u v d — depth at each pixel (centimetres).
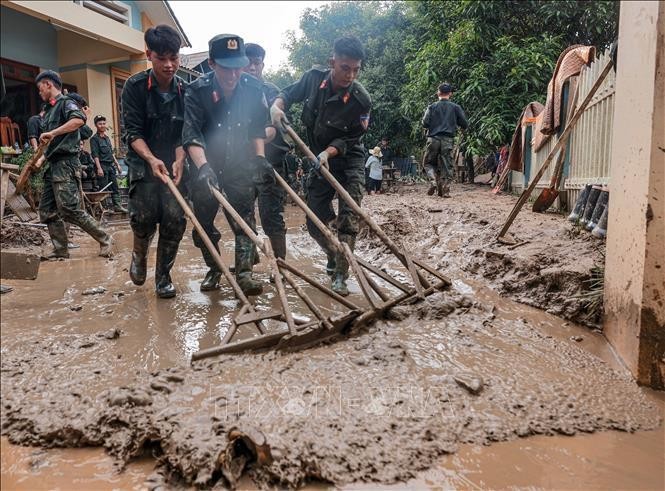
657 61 229
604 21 660
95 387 214
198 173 328
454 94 916
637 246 244
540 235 440
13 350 253
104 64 1238
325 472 164
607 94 463
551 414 206
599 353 271
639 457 184
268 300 355
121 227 832
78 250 571
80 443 182
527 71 765
